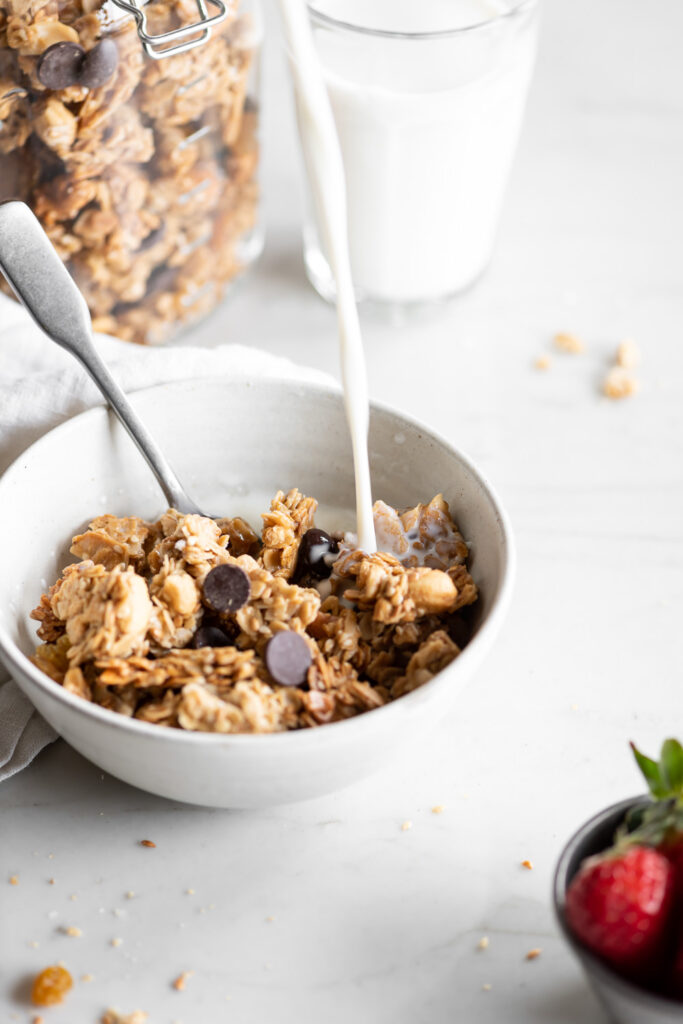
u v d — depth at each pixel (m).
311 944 0.63
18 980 0.62
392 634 0.66
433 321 0.86
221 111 0.76
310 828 0.66
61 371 0.72
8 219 0.68
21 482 0.68
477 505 0.68
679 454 0.80
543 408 0.82
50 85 0.69
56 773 0.67
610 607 0.73
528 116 0.97
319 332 0.85
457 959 0.63
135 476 0.72
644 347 0.85
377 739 0.61
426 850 0.65
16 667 0.62
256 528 0.73
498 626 0.64
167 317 0.80
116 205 0.74
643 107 0.97
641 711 0.70
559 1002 0.62
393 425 0.71
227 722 0.62
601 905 0.57
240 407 0.72
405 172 0.80
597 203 0.92
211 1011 0.61
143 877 0.64
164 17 0.71
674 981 0.58
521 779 0.67
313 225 0.84
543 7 1.06
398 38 0.76
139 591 0.64
